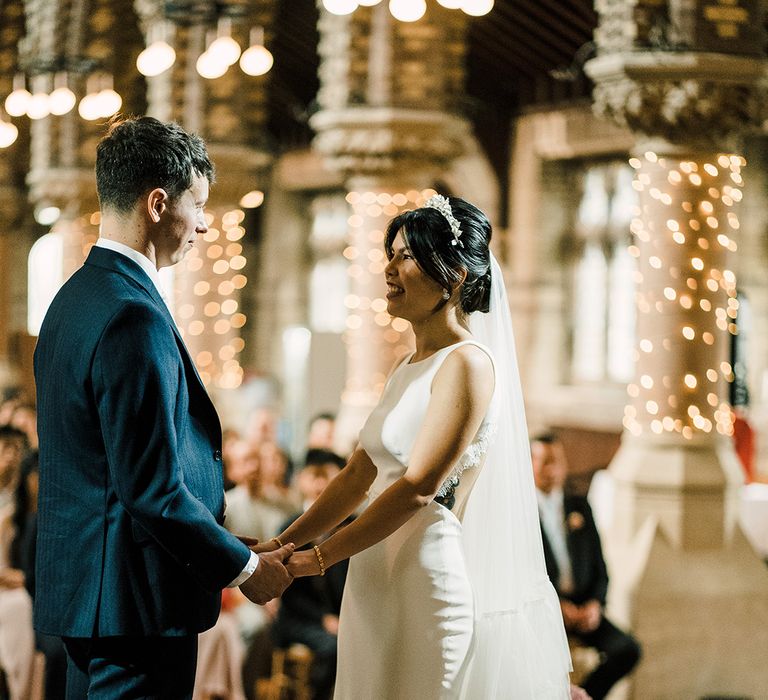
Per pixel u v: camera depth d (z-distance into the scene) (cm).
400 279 278
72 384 247
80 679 264
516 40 1118
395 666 278
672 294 569
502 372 296
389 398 282
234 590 559
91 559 250
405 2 498
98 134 1009
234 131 798
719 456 583
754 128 573
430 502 276
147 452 240
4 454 562
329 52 700
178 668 258
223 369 853
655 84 546
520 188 1198
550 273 1208
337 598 538
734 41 543
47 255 1784
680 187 564
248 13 754
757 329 1024
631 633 562
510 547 292
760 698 574
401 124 682
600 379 1188
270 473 673
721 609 570
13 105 734
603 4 560
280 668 537
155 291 257
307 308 1588
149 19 788
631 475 582
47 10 892
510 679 287
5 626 523
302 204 1588
